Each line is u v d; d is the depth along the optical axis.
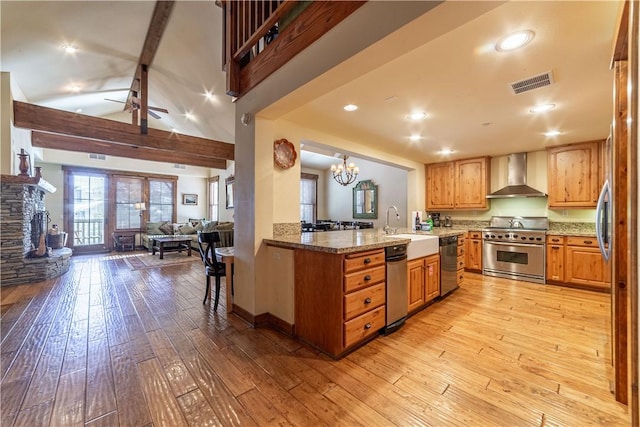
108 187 8.38
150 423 1.49
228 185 8.80
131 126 5.25
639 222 0.90
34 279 4.46
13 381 1.85
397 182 6.89
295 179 3.21
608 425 1.49
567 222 4.53
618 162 1.62
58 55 4.11
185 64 4.66
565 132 3.67
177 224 9.13
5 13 2.91
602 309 3.20
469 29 1.65
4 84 4.21
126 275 4.98
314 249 2.29
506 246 4.64
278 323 2.72
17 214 4.32
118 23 3.70
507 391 1.77
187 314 3.08
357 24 1.63
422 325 2.80
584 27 1.63
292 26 2.15
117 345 2.36
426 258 3.22
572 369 2.01
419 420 1.53
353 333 2.23
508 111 2.94
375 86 2.39
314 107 2.84
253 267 2.76
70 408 1.60
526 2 1.44
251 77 2.65
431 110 2.93
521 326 2.76
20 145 5.03
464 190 5.32
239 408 1.62
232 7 2.78
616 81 1.62
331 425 1.49
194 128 7.42
